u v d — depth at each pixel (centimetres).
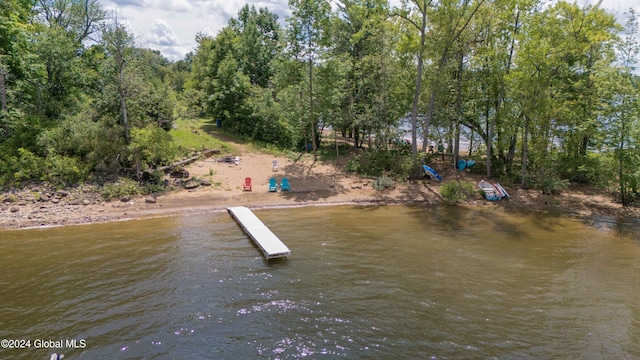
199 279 1192
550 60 2119
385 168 2712
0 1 2248
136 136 2078
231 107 3512
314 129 3009
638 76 2088
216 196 2153
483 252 1487
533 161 2559
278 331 931
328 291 1135
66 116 2316
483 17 2291
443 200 2222
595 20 2194
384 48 2667
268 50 4241
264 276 1223
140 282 1166
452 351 870
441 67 2322
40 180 1991
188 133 3011
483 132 2814
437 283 1210
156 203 1992
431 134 2778
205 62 4553
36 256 1344
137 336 904
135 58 2270
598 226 1834
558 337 942
